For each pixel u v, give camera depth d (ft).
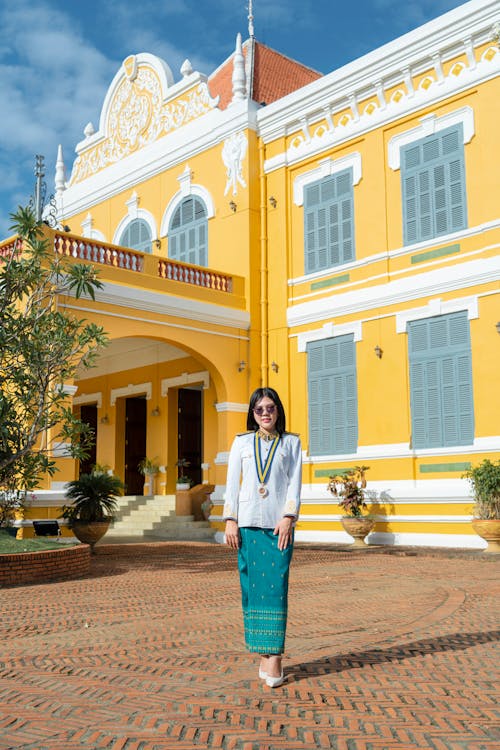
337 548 49.34
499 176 48.91
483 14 49.34
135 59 75.56
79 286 37.45
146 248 72.38
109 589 31.50
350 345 56.75
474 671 16.47
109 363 76.84
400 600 27.25
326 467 56.85
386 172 55.83
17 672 17.08
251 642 15.20
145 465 70.44
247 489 15.49
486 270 48.80
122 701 14.48
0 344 34.14
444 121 52.54
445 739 12.28
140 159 73.61
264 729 12.76
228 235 64.80
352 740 12.24
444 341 51.03
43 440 48.06
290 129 62.75
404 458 51.70
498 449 46.80
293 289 61.67
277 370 61.52
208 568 39.22
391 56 54.54
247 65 72.33
